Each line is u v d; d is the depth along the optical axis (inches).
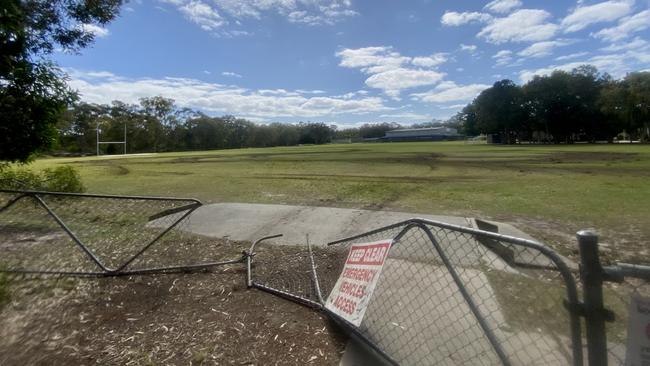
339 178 570.9
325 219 270.8
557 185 442.3
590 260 55.7
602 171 596.4
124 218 265.1
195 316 122.6
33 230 232.2
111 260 181.6
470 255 163.3
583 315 57.0
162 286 149.6
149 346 104.7
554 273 136.0
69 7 329.7
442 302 127.3
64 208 289.3
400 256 173.6
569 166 698.8
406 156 1168.8
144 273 163.6
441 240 179.0
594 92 2379.4
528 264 118.8
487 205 322.7
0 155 276.2
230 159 1200.8
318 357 98.0
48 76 279.9
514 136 2938.0
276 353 100.1
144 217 268.7
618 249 191.8
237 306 129.9
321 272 164.2
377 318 119.5
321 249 201.8
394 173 646.5
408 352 99.6
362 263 112.2
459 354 97.9
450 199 357.7
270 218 275.7
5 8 247.0
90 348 104.1
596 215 272.8
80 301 135.1
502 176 561.9
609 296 118.0
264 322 117.3
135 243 210.4
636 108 2062.0
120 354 100.8
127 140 2994.6
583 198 346.9
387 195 389.7
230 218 276.2
